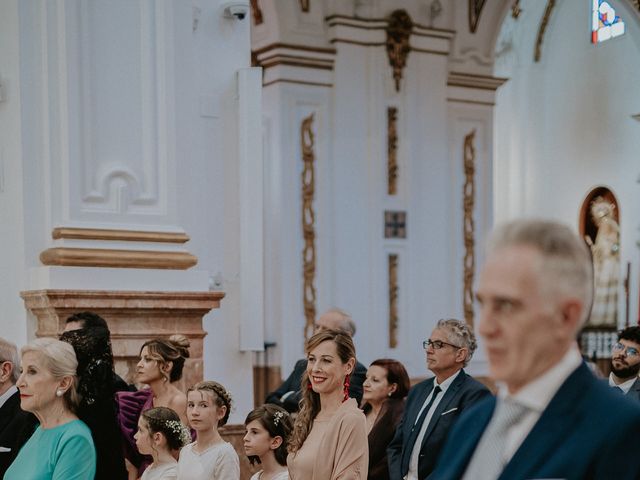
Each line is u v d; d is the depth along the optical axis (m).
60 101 6.21
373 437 5.45
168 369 5.06
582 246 1.75
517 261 1.73
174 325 6.25
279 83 13.23
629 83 16.61
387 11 13.91
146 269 6.25
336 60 13.59
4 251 6.49
